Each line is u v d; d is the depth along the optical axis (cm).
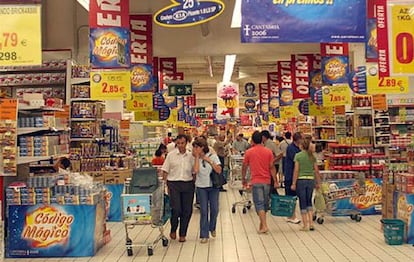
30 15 493
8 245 666
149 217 668
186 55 1356
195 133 2552
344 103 1203
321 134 1468
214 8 621
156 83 1380
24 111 735
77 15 1230
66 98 989
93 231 671
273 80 1905
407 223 709
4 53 491
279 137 1426
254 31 582
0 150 631
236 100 2050
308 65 1421
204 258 650
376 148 1020
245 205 1052
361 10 589
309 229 827
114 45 763
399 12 580
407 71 576
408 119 1099
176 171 750
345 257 640
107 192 936
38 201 667
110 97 844
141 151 1412
